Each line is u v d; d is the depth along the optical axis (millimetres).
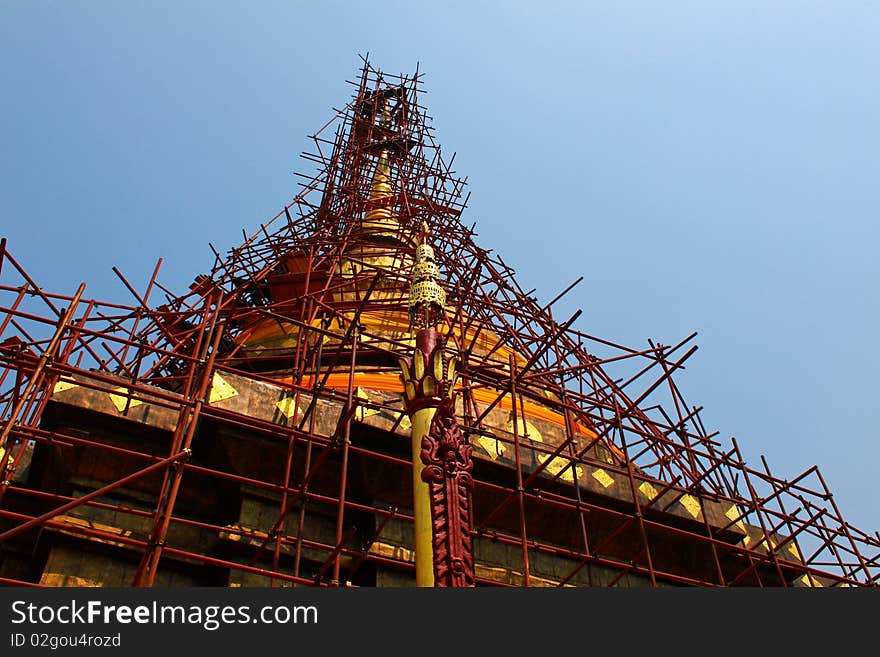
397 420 20734
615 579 21266
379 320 30125
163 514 14984
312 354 26000
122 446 18953
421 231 31750
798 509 24750
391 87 49438
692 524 23156
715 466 23031
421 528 13734
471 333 30562
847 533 22719
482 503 21344
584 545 21734
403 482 20625
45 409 18344
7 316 19734
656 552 23062
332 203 38969
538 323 28656
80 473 18625
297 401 19672
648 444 26625
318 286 33250
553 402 22750
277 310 30734
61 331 16500
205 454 20047
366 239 36719
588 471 22734
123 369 24094
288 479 18484
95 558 18000
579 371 27062
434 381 15141
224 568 18406
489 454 21438
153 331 26188
